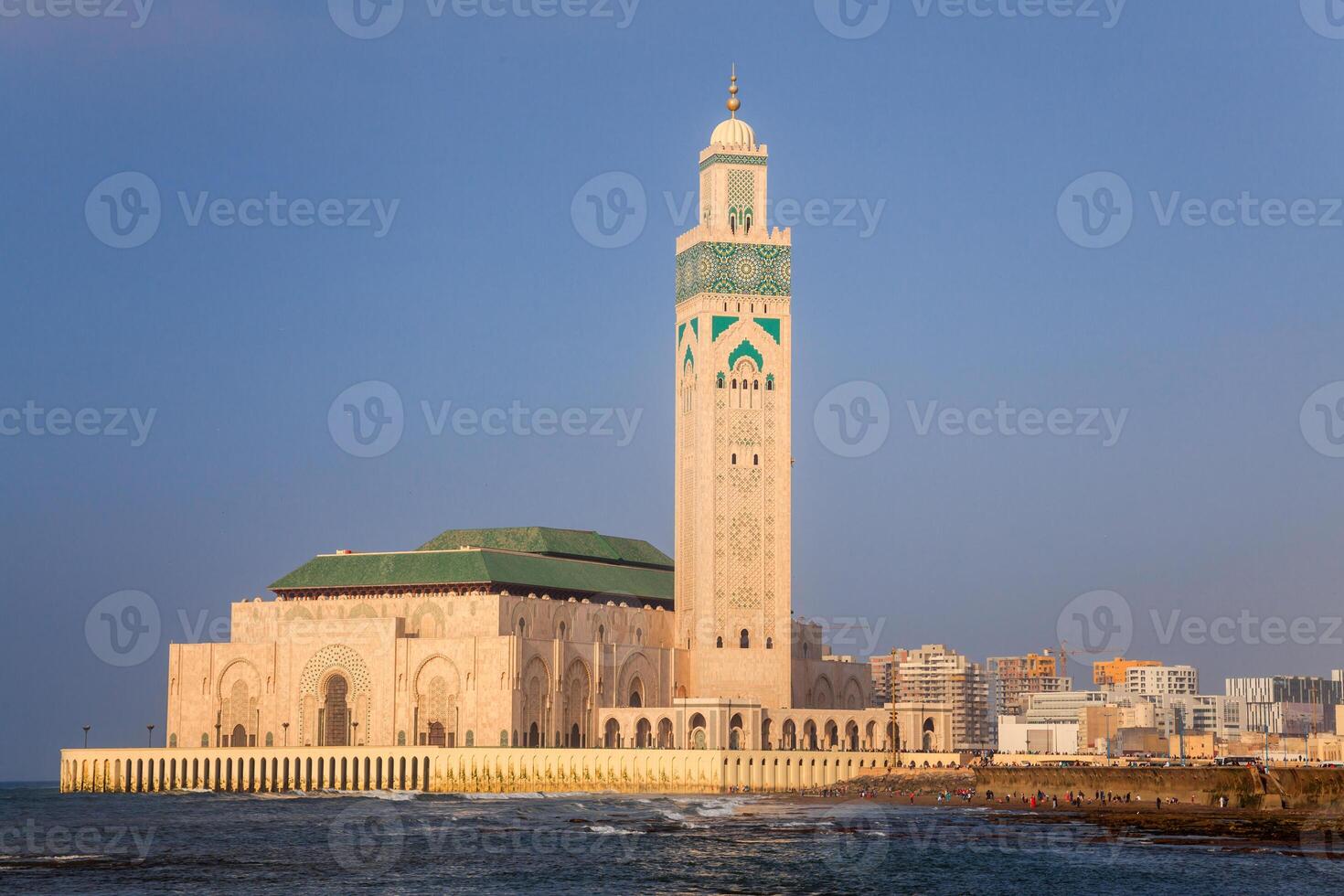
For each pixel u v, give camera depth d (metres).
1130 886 161.00
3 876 170.50
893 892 158.62
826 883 164.38
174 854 188.12
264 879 168.50
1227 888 159.25
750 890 161.12
